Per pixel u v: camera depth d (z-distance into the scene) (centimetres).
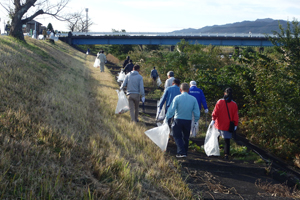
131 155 467
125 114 821
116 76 1778
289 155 607
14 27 1664
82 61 2528
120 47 5150
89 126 564
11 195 259
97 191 309
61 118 543
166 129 534
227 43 5106
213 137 570
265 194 423
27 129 416
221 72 1049
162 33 5141
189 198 366
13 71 715
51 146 387
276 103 649
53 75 995
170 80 772
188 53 1998
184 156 520
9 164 299
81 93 917
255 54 848
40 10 1739
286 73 659
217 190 419
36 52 1391
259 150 658
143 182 373
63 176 312
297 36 638
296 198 411
